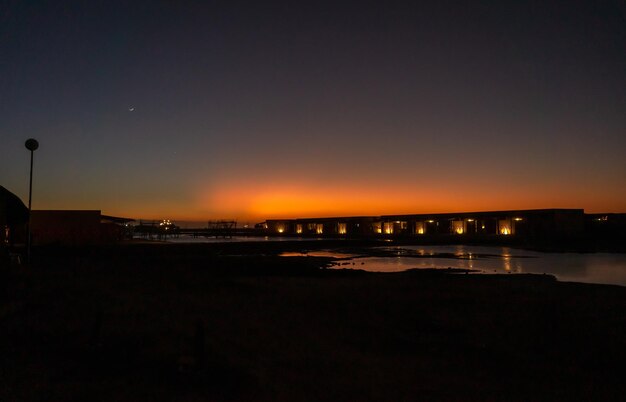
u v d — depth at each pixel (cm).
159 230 10856
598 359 1183
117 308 1578
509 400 848
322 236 12469
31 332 1152
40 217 5544
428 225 10769
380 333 1421
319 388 848
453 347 1273
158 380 830
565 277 3622
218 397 762
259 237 12400
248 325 1420
